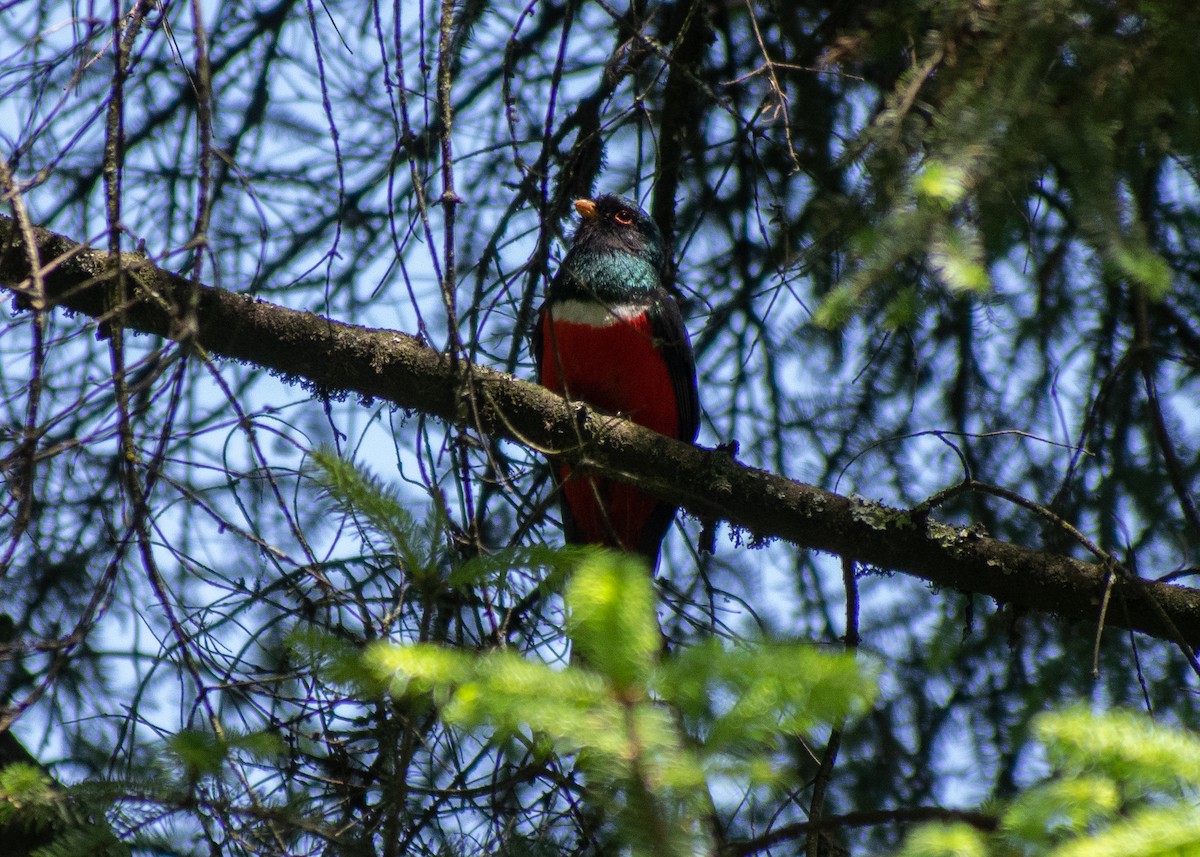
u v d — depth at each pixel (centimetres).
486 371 779
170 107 982
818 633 938
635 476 794
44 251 699
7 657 496
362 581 743
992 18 489
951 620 911
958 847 338
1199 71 469
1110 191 471
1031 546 914
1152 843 306
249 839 499
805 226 877
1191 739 334
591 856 579
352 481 418
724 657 323
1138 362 763
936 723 911
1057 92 482
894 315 517
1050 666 870
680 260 941
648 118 817
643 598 327
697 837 325
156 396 514
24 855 591
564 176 788
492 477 827
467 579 411
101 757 759
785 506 792
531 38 995
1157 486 895
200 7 532
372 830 533
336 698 546
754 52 945
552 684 327
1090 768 334
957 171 467
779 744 338
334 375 753
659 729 319
